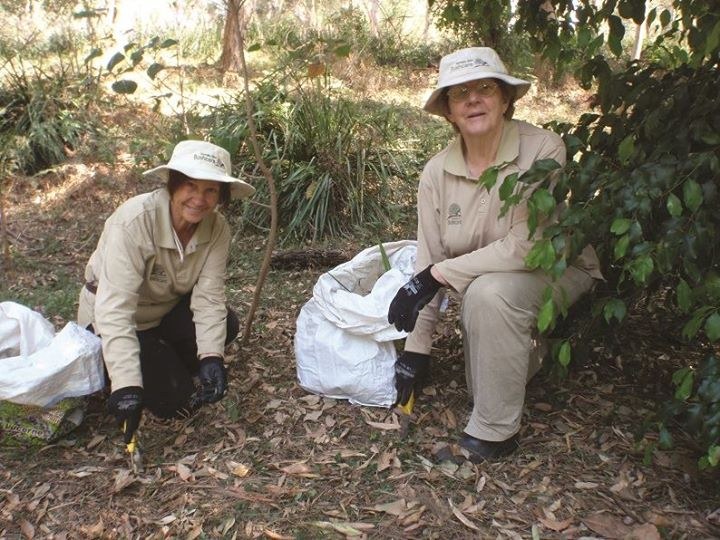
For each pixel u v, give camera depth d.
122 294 2.49
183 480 2.48
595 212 2.20
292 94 5.69
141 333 2.88
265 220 5.16
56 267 4.61
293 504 2.36
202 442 2.72
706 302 2.16
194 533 2.22
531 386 3.06
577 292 2.60
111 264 2.50
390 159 5.62
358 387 2.89
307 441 2.72
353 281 3.16
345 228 5.22
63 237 5.09
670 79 2.75
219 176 2.45
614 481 2.45
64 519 2.31
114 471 2.54
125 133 6.46
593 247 2.62
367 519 2.29
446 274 2.54
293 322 3.76
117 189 5.75
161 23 10.27
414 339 2.79
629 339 3.39
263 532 2.23
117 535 2.23
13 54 7.02
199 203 2.52
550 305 2.20
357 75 8.55
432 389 3.06
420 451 2.64
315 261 4.61
